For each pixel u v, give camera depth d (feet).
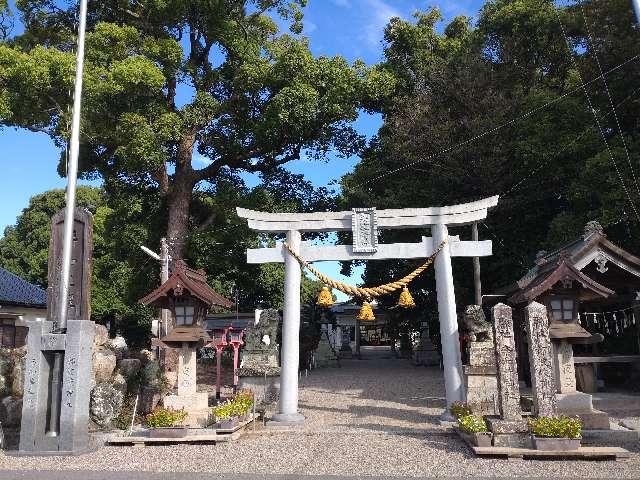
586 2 72.02
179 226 78.02
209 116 74.38
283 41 82.43
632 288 53.98
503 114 75.61
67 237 34.76
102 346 46.09
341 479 25.73
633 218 56.49
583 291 36.35
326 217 45.19
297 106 69.31
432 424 40.22
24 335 73.56
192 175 80.38
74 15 76.23
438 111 81.46
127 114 64.49
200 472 27.40
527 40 88.38
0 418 38.73
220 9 75.25
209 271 90.33
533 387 31.96
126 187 85.51
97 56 65.16
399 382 70.03
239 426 36.81
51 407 33.04
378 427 39.14
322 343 109.09
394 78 85.87
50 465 29.25
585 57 72.49
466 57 85.05
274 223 45.60
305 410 48.37
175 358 57.72
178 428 34.19
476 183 76.33
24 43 71.15
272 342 52.21
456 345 41.37
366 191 84.48
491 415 32.76
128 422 39.50
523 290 39.29
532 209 75.87
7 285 76.69
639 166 57.31
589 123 67.72
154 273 84.84
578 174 67.41
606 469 26.50
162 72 69.10
